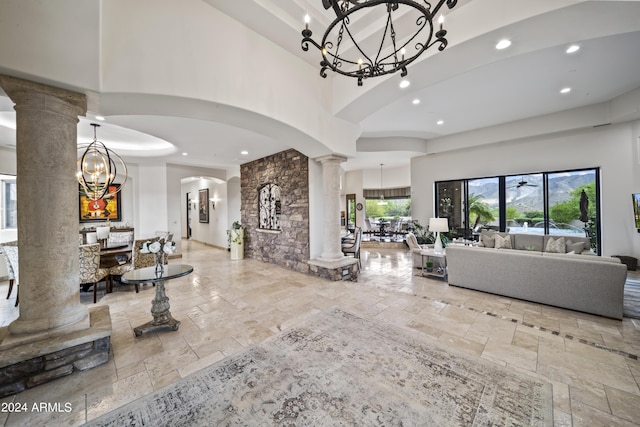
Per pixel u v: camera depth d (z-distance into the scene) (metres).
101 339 2.16
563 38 2.50
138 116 3.76
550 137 6.03
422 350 2.34
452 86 4.31
